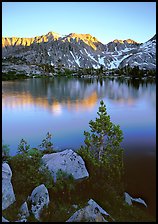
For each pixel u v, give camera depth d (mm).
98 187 24234
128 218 20641
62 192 22625
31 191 22156
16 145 42625
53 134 50031
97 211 19078
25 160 26500
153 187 26750
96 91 141875
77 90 148750
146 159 35188
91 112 74750
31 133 51250
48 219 19062
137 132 49875
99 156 28328
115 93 130500
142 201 23766
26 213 18891
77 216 18375
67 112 75188
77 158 26547
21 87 165625
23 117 68188
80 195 22891
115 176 27594
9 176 22531
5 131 52906
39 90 147500
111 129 29234
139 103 93375
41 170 24391
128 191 25906
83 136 48656
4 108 83312
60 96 118188
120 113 72312
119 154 29516
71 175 24141
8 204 19578
